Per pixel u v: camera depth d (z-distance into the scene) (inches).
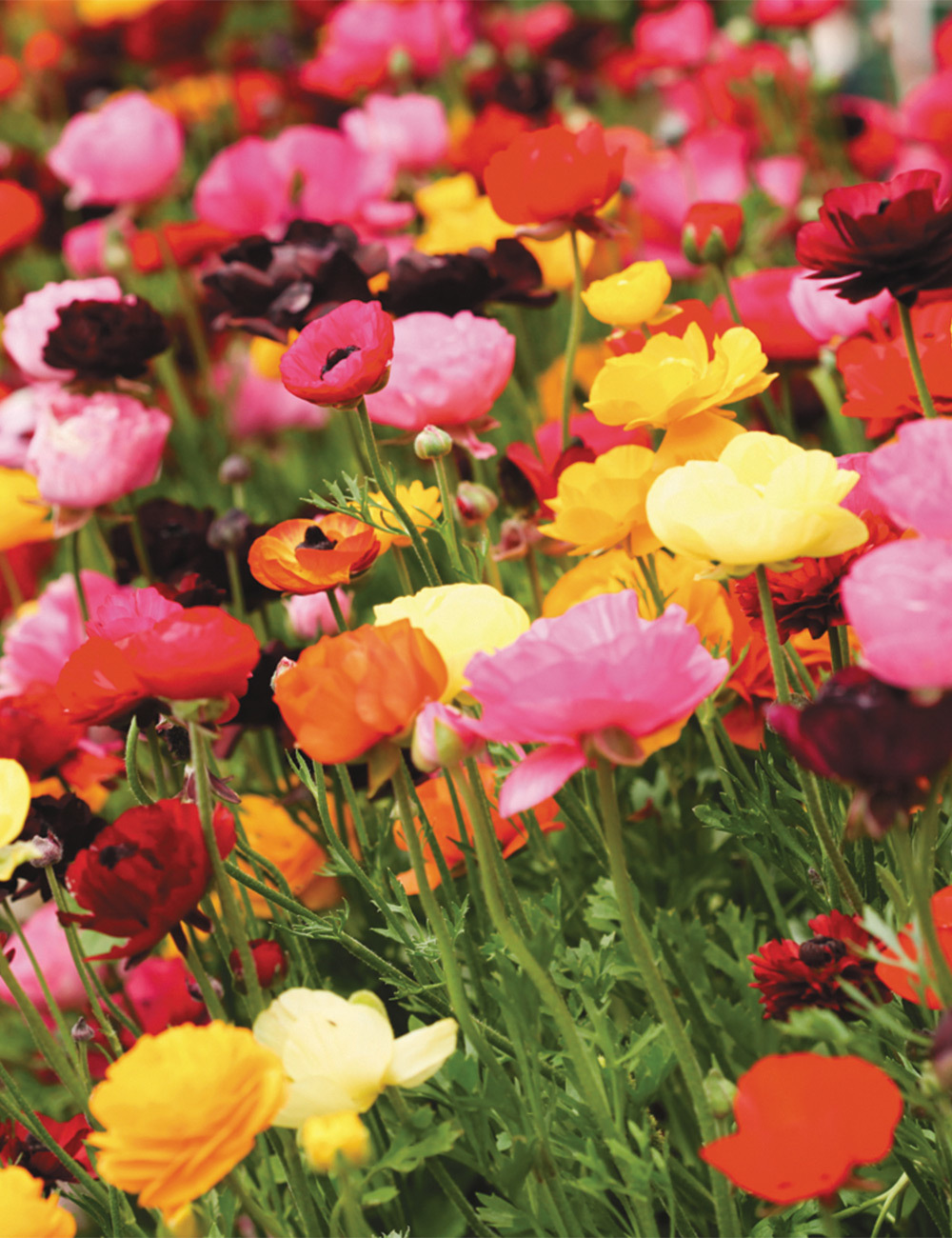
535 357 92.7
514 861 49.6
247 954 32.6
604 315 49.3
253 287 57.7
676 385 39.6
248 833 52.7
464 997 30.6
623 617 27.8
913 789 23.7
